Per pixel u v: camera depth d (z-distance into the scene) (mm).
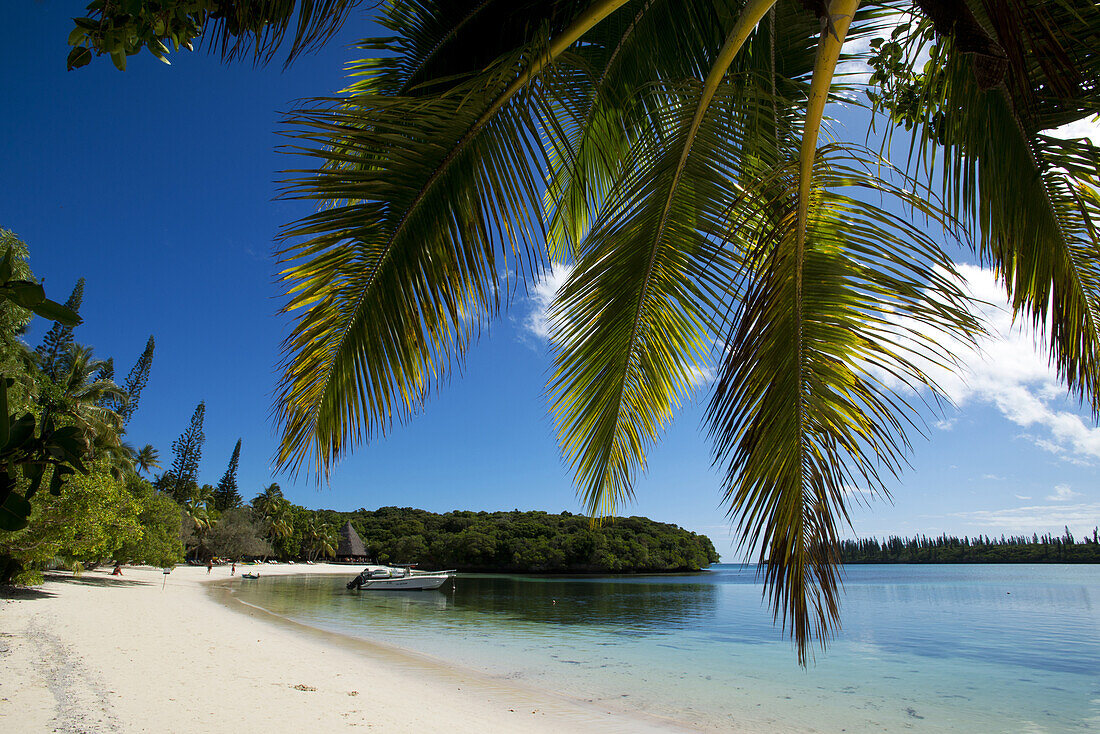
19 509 1169
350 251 2623
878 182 2381
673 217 3100
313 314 2631
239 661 11078
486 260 2742
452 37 3098
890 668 14422
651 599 36438
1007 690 12078
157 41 1793
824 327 2395
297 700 8281
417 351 2756
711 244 2943
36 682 7863
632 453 3494
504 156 2717
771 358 2367
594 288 3203
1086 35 2160
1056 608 31828
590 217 3875
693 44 3174
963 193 2570
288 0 2213
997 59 1891
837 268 2441
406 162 2574
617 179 3334
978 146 2504
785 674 13445
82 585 25172
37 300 1121
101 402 33500
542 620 24297
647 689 11570
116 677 8664
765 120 2924
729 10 3014
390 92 3143
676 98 3010
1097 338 2424
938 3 1862
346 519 95812
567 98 3107
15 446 1182
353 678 10500
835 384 2322
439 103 2520
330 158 2490
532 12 3014
